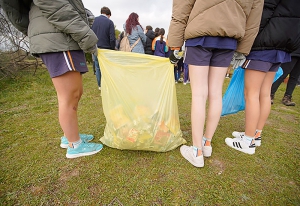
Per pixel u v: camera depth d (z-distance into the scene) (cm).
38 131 189
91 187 115
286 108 285
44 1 95
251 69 140
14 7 111
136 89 139
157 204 105
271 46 128
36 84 392
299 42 129
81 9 117
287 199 109
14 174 125
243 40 124
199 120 129
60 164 136
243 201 108
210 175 127
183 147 152
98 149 151
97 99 305
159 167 134
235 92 180
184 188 116
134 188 115
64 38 110
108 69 136
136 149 145
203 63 120
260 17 117
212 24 106
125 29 343
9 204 103
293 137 186
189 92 376
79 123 208
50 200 106
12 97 306
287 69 275
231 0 104
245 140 155
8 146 160
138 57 141
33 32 110
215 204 106
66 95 126
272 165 140
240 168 136
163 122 143
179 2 116
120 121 139
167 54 461
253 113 145
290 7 120
